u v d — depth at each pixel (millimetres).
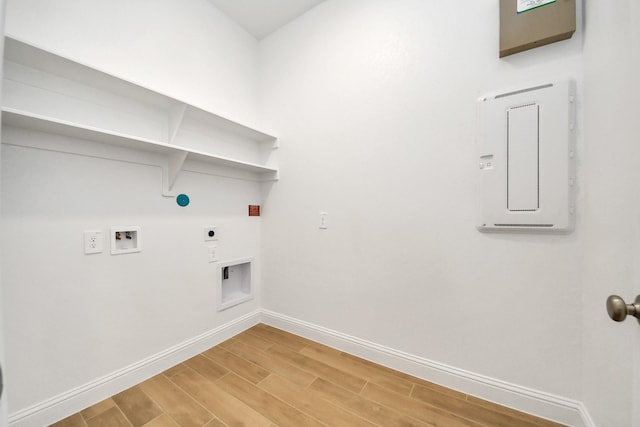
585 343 1129
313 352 1838
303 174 2057
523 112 1252
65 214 1277
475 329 1399
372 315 1729
